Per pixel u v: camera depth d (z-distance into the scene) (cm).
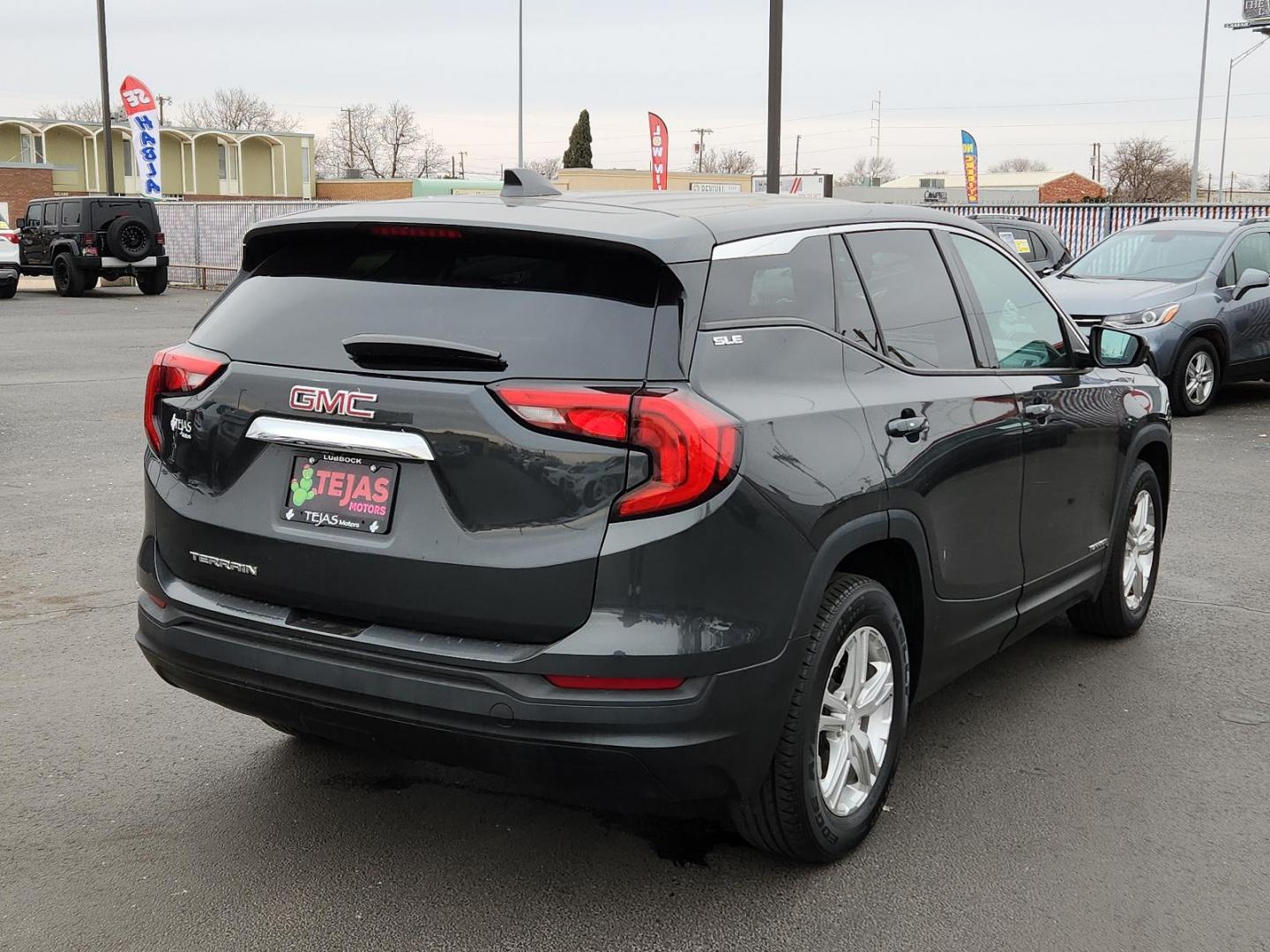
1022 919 334
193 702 486
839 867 361
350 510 322
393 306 330
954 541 402
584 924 329
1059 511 480
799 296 356
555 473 301
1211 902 345
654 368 305
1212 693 509
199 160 7550
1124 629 573
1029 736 462
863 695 368
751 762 320
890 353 386
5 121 6781
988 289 455
